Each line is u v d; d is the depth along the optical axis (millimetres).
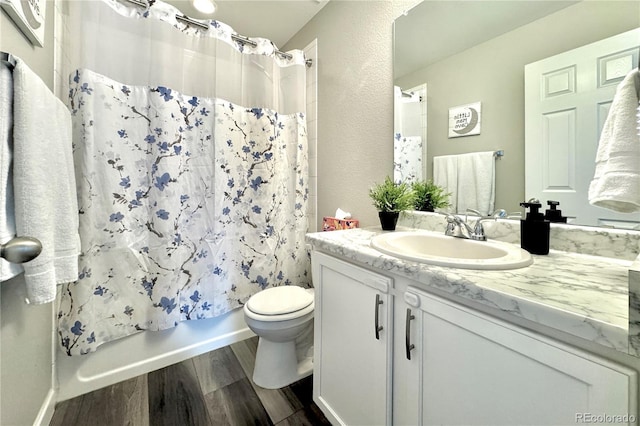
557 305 479
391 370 833
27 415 967
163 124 1436
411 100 1356
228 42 1664
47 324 1172
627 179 618
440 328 683
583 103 850
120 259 1385
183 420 1181
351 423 996
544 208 942
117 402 1275
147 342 1500
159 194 1441
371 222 1577
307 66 2031
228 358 1634
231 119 1693
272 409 1249
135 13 1403
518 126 1002
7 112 673
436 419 699
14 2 799
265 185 1823
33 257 658
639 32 752
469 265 690
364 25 1585
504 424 560
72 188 999
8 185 678
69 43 1261
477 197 1128
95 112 1292
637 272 383
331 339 1098
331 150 1862
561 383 481
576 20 861
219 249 1669
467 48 1145
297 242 1989
